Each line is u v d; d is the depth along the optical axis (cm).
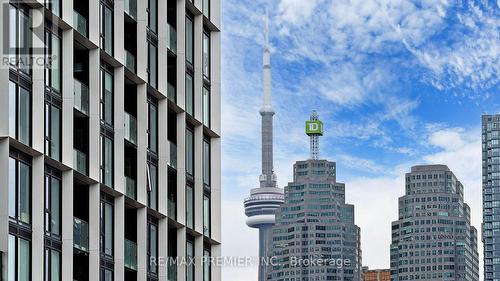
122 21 7238
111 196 7069
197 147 8362
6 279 5872
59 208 6450
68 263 6412
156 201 7706
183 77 8150
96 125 6825
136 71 7512
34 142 6206
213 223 8550
